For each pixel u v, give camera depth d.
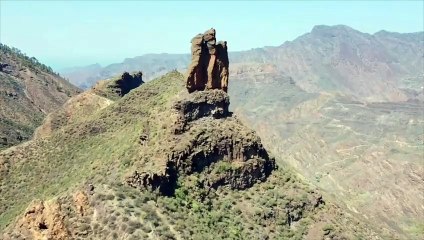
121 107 117.50
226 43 97.50
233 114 98.19
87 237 69.56
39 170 107.62
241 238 81.38
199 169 87.94
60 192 88.06
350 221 97.12
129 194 77.00
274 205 90.56
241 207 87.50
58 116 146.25
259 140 95.38
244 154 92.06
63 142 113.88
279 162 105.81
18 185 104.94
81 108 147.00
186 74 96.00
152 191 79.25
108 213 72.94
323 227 91.00
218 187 88.62
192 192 83.75
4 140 169.62
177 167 84.94
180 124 89.69
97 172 86.88
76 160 104.75
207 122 92.88
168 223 75.12
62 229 67.44
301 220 91.69
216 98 94.44
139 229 70.94
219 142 90.44
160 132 90.19
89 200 75.44
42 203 70.44
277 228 87.69
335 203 102.12
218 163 89.94
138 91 120.31
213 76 95.25
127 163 85.88
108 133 110.75
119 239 69.19
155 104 110.56
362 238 93.06
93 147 107.06
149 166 83.00
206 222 80.50
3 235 69.81
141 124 98.94
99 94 152.88
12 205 98.75
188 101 92.38
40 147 116.06
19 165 111.06
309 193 96.19
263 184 93.69
